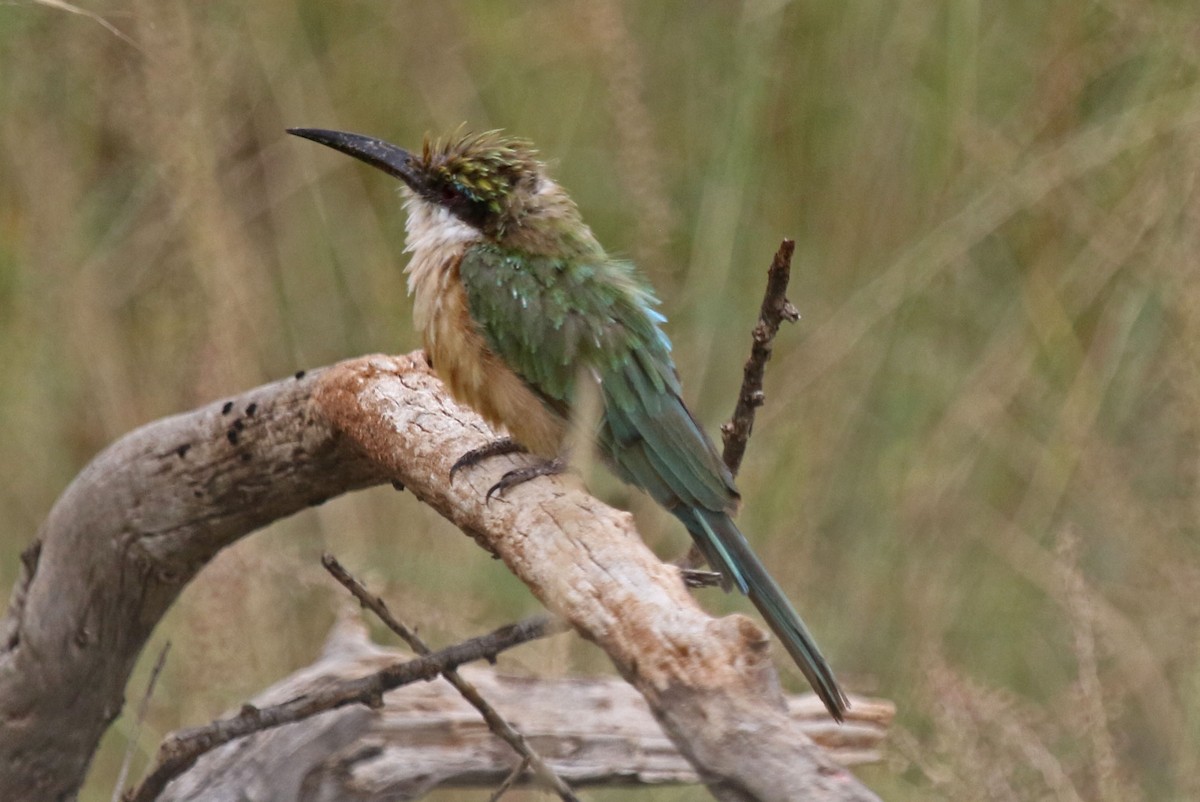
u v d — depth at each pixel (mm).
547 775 6590
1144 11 12633
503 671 8797
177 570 7926
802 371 12328
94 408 12633
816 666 7070
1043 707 10820
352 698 6641
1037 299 12555
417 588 10836
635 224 13172
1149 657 10727
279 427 7344
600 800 9461
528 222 8562
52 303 12883
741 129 12602
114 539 7766
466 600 10641
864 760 8398
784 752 4578
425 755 7965
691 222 13219
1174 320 12125
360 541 11664
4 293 13023
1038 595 11789
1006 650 11547
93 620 7906
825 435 12141
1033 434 12594
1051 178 12508
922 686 10531
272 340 12875
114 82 13008
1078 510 12141
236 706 9836
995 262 13008
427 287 8516
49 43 13133
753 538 11805
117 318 13078
